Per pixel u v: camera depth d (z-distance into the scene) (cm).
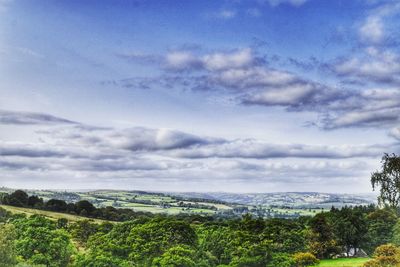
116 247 9381
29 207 18500
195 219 17938
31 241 8488
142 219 11225
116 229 10919
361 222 13350
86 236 12462
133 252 9300
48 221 9600
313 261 10212
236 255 10200
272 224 11981
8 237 5719
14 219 11381
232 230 11488
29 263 7875
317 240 12175
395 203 5091
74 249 9669
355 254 13238
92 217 19112
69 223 13950
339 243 12888
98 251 8944
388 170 5116
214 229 12544
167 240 9631
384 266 7900
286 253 10869
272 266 9981
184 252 9062
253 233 11106
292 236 11531
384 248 8494
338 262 10731
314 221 12450
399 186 5044
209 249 10812
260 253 10088
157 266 8875
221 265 10175
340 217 13625
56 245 8650
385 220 13262
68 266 8950
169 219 10625
